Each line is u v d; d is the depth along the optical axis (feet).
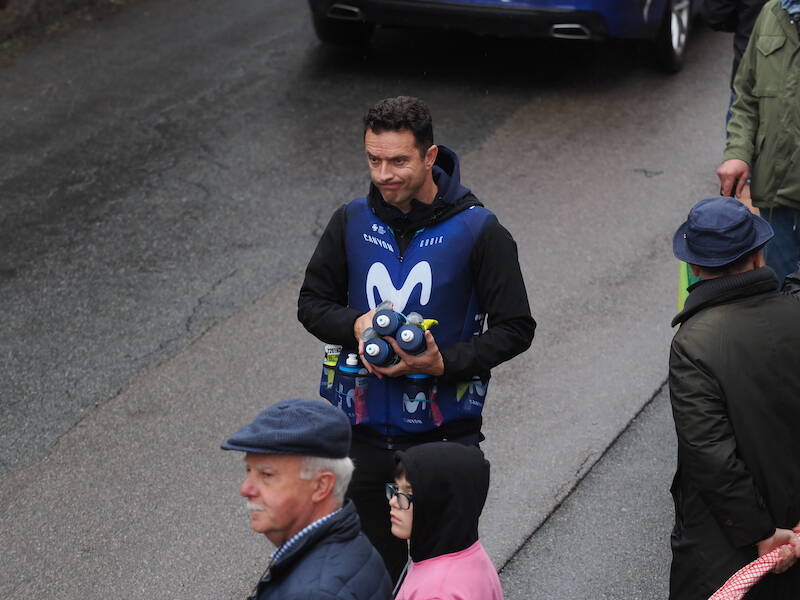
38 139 49.60
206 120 50.80
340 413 15.72
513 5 50.55
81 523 28.76
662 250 40.57
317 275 22.39
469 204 21.40
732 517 20.27
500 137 49.16
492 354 21.16
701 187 44.88
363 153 47.65
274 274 39.65
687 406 20.30
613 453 30.89
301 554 15.25
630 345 35.35
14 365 35.19
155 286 39.09
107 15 63.21
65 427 32.48
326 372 22.11
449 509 16.88
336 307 22.00
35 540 28.19
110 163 47.37
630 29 51.60
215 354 35.50
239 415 32.86
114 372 34.81
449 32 60.39
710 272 20.71
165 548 27.89
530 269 39.47
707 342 20.30
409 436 21.62
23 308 38.04
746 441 20.30
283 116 51.01
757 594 21.18
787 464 20.51
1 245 41.70
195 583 26.78
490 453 30.91
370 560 15.40
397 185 20.65
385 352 20.48
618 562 27.14
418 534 17.07
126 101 52.95
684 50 55.77
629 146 48.24
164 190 45.09
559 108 51.93
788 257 29.89
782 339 20.39
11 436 32.14
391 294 21.50
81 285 39.22
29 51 58.70
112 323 37.17
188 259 40.60
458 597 16.67
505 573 26.86
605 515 28.68
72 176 46.42
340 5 52.75
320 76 54.95
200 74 55.57
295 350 35.70
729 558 21.03
